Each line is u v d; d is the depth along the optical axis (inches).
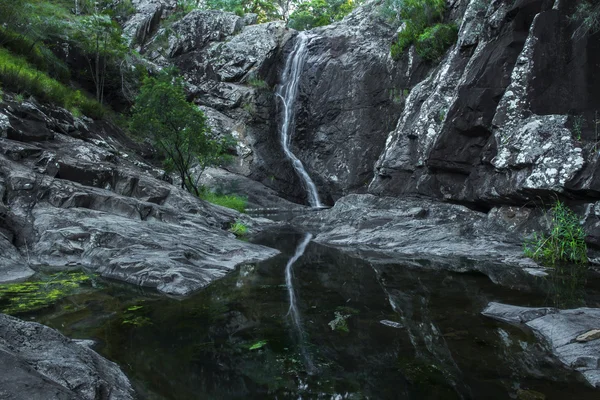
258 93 1000.9
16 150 357.1
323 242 418.0
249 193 835.4
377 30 973.2
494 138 383.9
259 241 422.3
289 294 216.5
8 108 414.6
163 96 514.3
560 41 357.4
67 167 382.3
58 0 895.7
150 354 137.3
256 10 1521.9
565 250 307.7
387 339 152.2
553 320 162.4
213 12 1114.7
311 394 111.5
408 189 524.7
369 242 399.9
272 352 140.3
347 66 958.4
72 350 113.5
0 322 107.7
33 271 249.4
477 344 146.8
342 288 229.9
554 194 317.1
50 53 695.7
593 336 142.9
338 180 922.1
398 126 605.0
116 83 852.0
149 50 1058.7
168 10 1155.9
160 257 258.7
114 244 281.4
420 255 340.8
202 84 1029.2
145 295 209.9
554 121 333.1
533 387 115.0
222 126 952.9
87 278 238.4
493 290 224.7
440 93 516.1
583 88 342.3
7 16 635.5
